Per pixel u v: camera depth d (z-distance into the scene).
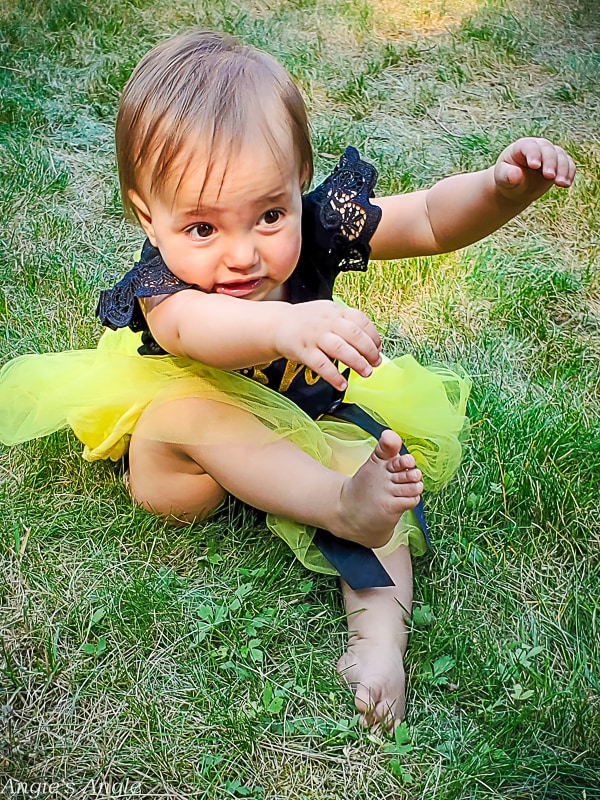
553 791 1.43
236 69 1.55
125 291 1.65
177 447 1.70
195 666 1.60
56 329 2.33
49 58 3.58
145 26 3.85
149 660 1.60
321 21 3.99
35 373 1.85
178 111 1.50
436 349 2.38
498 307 2.48
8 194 2.84
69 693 1.55
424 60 3.76
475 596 1.75
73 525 1.83
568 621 1.71
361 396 1.95
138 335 1.99
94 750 1.47
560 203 2.91
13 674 1.56
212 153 1.48
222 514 1.87
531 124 3.37
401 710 1.55
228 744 1.48
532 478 1.94
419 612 1.68
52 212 2.80
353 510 1.60
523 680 1.60
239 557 1.79
